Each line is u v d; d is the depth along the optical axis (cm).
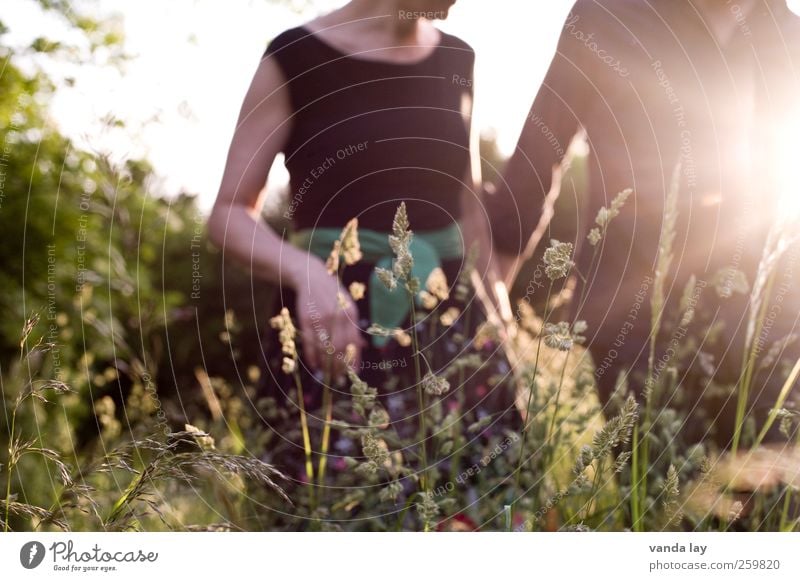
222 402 244
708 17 212
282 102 232
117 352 316
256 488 188
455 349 215
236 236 215
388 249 226
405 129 230
